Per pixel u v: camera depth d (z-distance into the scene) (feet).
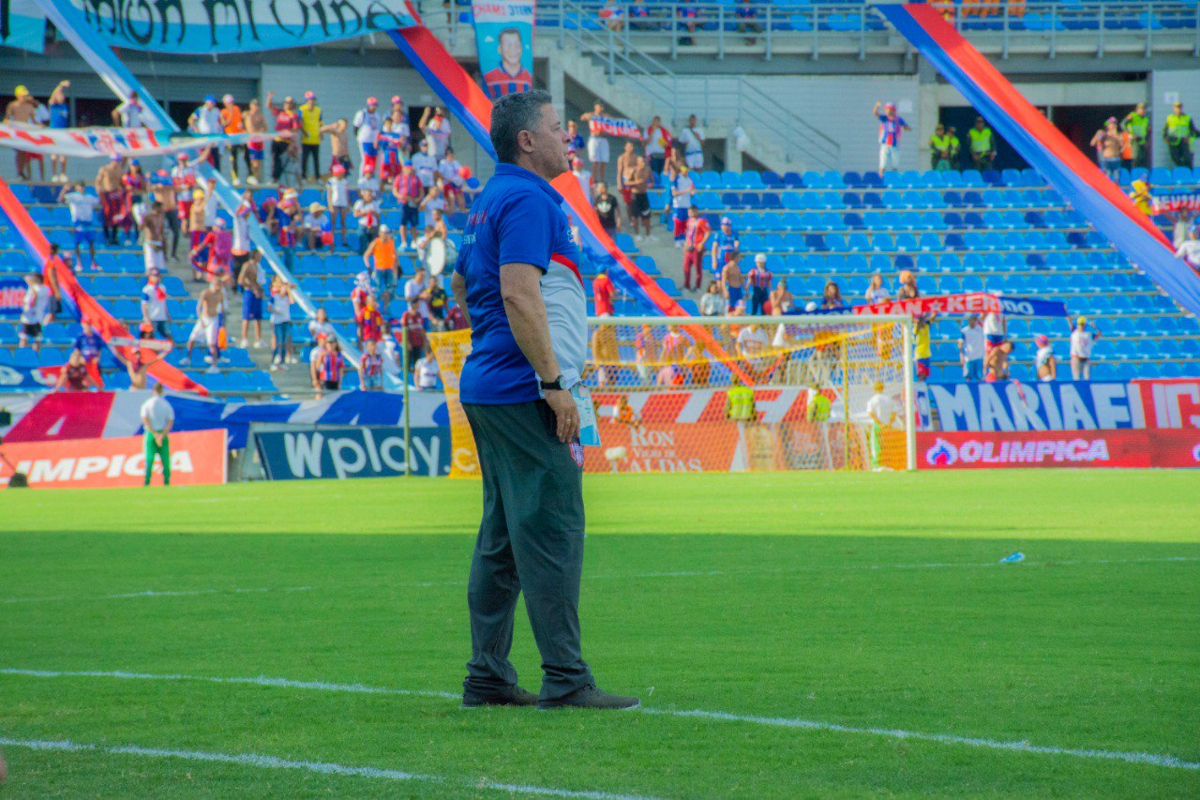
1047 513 129.49
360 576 86.38
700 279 324.19
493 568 44.16
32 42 307.58
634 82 396.78
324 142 374.43
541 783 33.19
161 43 293.43
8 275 282.36
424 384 271.49
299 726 40.65
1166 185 378.32
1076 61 411.95
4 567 94.07
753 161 399.24
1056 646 54.75
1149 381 247.29
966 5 408.67
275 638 60.18
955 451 238.68
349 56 376.48
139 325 277.23
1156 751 36.04
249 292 277.03
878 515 129.80
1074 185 316.40
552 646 43.21
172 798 32.30
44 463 218.38
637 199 342.44
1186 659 51.39
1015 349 321.73
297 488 194.18
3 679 49.60
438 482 208.64
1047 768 34.17
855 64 408.67
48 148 252.21
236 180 326.03
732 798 31.68
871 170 412.16
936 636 57.77
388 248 291.58
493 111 44.57
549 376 42.34
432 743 38.09
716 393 239.71
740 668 50.19
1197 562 87.25
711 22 406.00
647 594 74.23
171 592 78.95
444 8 374.43
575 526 43.73
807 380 251.19
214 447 220.64
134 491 192.75
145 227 291.79
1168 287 301.02
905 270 313.12
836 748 36.73
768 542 104.58
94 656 55.57
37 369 249.96
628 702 43.21
